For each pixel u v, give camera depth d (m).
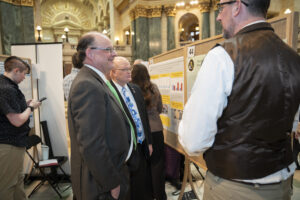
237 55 0.70
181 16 12.32
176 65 2.06
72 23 21.42
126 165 1.34
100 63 1.19
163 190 2.10
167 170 2.63
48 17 20.88
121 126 1.16
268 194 0.72
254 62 0.67
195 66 1.71
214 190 0.81
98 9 20.38
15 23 10.30
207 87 0.70
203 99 0.70
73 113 1.02
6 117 1.67
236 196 0.74
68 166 2.89
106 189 1.00
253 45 0.70
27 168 2.81
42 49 2.82
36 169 2.86
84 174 1.08
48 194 2.49
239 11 0.76
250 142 0.69
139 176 1.82
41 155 2.88
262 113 0.67
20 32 10.52
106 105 1.10
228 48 0.72
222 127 0.75
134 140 1.50
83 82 1.04
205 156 0.85
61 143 2.89
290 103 0.68
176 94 2.08
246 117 0.68
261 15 0.75
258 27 0.73
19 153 1.76
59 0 21.17
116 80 1.74
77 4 21.86
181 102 1.98
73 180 1.14
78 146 1.10
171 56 2.18
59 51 2.81
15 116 1.62
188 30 13.95
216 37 1.44
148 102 2.04
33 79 2.82
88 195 1.05
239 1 0.75
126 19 14.75
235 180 0.74
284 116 0.68
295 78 0.68
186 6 12.11
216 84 0.70
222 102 0.71
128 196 1.68
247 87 0.68
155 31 12.30
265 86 0.66
